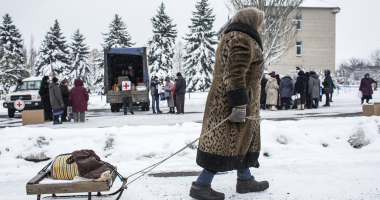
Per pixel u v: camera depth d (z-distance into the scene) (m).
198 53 37.66
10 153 4.54
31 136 4.75
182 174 3.70
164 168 3.97
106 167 2.58
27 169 4.10
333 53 36.81
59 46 44.88
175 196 2.86
